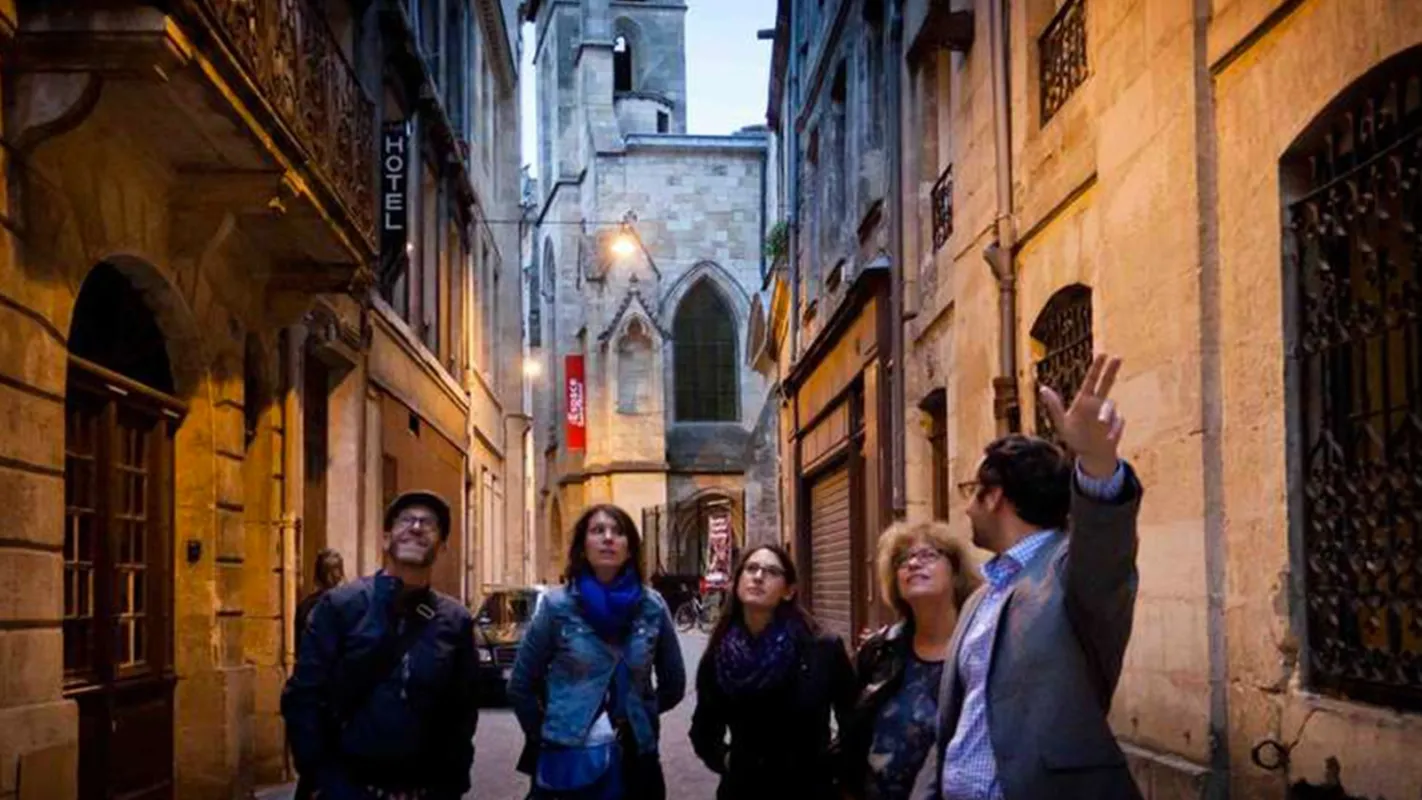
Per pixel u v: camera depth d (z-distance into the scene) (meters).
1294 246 5.97
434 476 22.53
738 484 52.66
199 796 10.16
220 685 10.24
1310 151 5.91
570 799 5.88
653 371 51.97
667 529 51.41
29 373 7.24
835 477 20.52
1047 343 9.77
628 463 51.38
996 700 3.44
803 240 24.41
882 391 15.34
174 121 8.27
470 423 27.41
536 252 62.00
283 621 12.58
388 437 17.98
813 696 5.50
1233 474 6.44
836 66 19.52
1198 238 6.67
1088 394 3.25
